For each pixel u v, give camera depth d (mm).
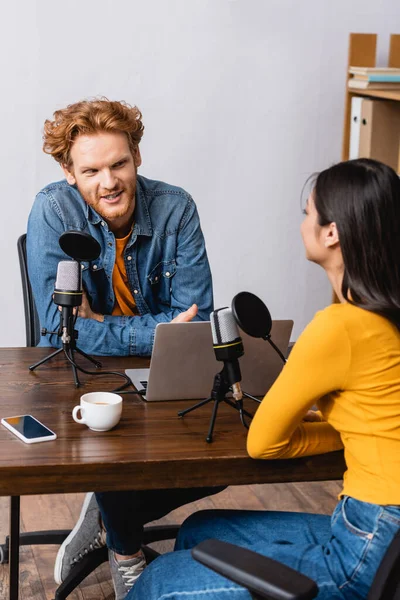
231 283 3910
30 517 2676
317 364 1435
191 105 3668
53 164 3588
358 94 3709
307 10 3695
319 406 1537
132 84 3584
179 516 2738
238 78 3689
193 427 1702
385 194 1414
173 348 1775
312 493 2936
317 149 3867
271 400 1496
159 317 2283
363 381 1436
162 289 2389
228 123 3730
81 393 1865
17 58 3439
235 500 2857
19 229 3619
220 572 1195
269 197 3857
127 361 2123
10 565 1815
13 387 1881
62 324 1953
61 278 1925
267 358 1854
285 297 3992
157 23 3543
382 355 1429
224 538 1640
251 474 1587
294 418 1495
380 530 1391
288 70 3738
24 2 3391
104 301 2334
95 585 2346
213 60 3643
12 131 3510
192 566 1487
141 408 1797
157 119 3648
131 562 2006
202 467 1556
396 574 1267
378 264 1417
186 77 3631
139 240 2312
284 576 1163
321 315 1460
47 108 3518
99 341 2135
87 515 2189
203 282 2379
